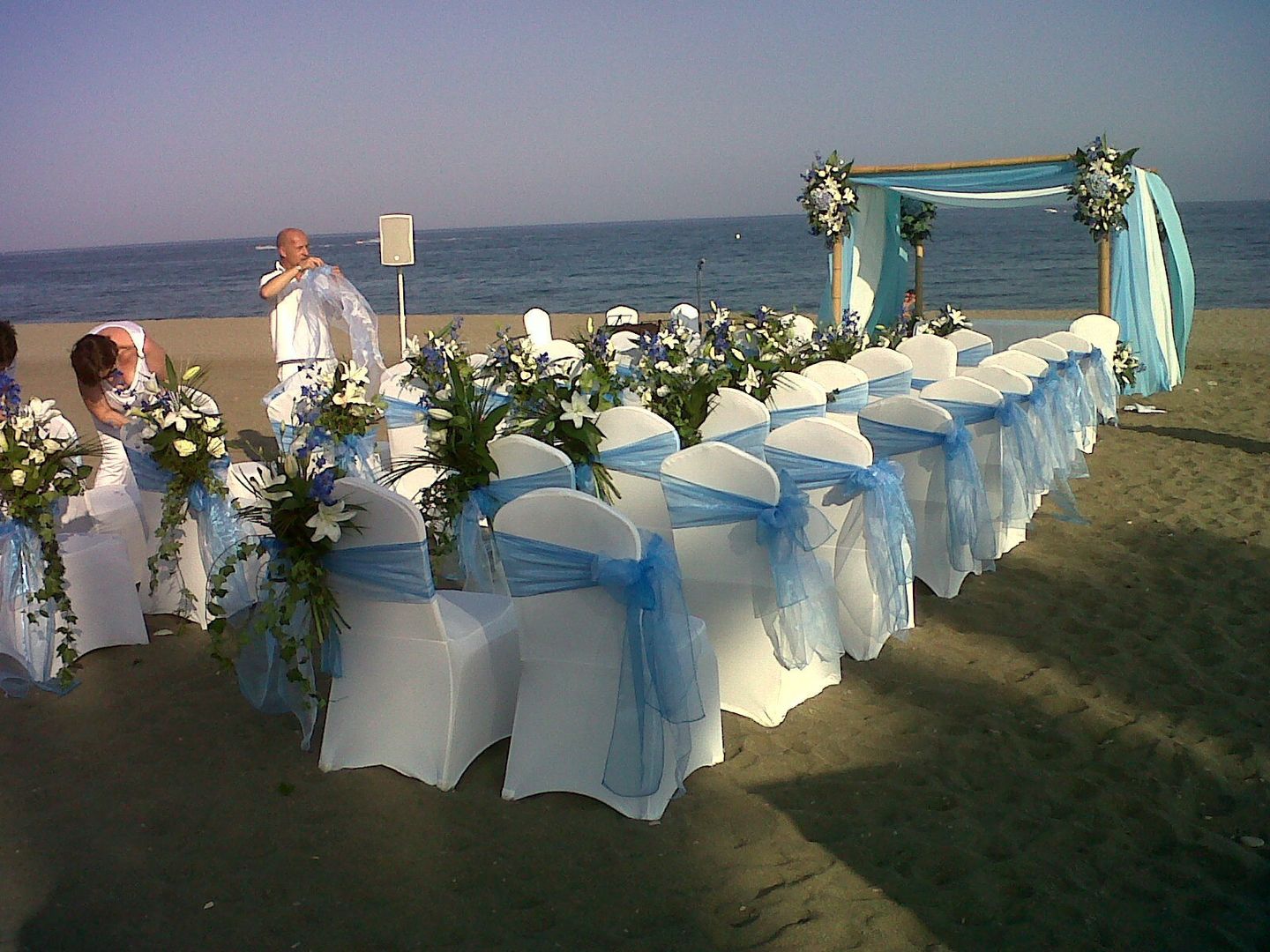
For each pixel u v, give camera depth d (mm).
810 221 11766
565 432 4668
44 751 3973
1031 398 6457
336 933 2873
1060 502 6785
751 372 5867
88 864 3219
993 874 3137
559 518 3271
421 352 6051
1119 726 4102
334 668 3695
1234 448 8938
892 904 2982
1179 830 3387
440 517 4480
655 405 5289
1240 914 2959
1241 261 39625
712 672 3770
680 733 3504
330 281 7219
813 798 3562
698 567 4105
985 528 5496
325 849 3273
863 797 3566
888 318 13172
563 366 5242
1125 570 5926
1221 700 4320
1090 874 3162
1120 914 2963
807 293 36688
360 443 5570
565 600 3385
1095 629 5055
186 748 3957
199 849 3289
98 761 3881
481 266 67000
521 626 3477
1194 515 6984
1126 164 10438
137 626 4980
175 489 4902
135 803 3568
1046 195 11695
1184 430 9773
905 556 4785
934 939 2836
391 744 3703
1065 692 4406
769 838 3309
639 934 2848
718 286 41594
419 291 44969
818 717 4184
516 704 3770
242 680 4000
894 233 13016
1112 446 9172
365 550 3500
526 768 3537
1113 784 3688
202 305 42062
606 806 3482
